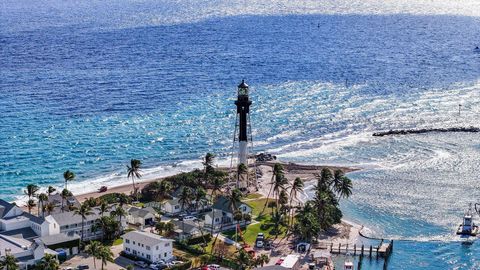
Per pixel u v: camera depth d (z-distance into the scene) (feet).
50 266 636.07
